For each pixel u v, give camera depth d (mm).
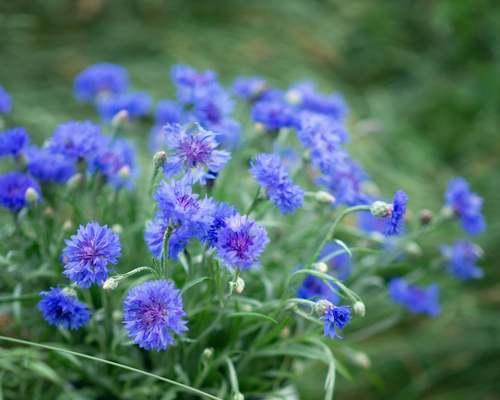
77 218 860
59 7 1754
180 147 734
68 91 1562
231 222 707
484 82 1843
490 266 1471
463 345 1347
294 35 1920
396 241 956
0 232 890
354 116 1682
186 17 1881
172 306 686
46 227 863
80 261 704
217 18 1932
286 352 832
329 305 729
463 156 1753
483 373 1334
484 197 1608
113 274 848
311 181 963
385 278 1186
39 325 879
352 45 1986
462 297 1407
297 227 970
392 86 1941
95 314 812
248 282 879
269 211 929
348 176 882
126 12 1833
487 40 1921
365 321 1189
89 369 859
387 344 1335
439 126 1814
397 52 1977
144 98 1002
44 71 1610
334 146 831
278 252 934
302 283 837
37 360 857
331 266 928
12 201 820
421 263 1347
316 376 1261
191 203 702
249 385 866
